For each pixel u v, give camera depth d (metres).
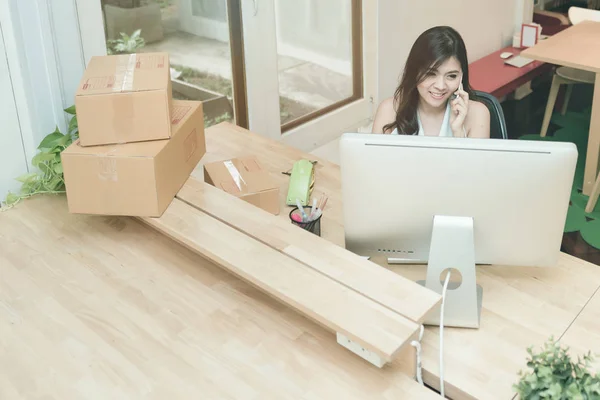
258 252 2.05
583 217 3.92
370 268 1.96
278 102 4.01
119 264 2.21
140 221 2.44
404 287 1.88
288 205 2.49
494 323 1.92
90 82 2.26
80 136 2.24
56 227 2.43
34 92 2.76
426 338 1.88
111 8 3.21
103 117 2.22
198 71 3.67
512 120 5.13
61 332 1.92
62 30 2.79
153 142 2.27
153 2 3.35
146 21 3.36
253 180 2.49
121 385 1.74
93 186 2.24
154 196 2.22
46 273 2.17
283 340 1.87
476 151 1.76
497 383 1.73
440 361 1.77
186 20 3.51
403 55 4.65
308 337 1.88
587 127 5.01
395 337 1.71
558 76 4.62
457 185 1.80
